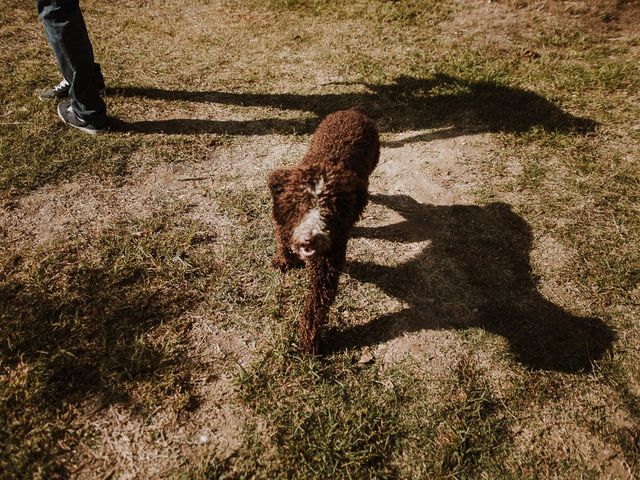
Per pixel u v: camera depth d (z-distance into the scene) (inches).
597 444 50.5
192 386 52.2
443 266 66.6
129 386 51.3
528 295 63.6
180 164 78.1
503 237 70.8
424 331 59.2
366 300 62.1
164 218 69.2
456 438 50.0
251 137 84.7
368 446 48.9
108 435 47.8
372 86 99.0
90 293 58.9
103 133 81.4
